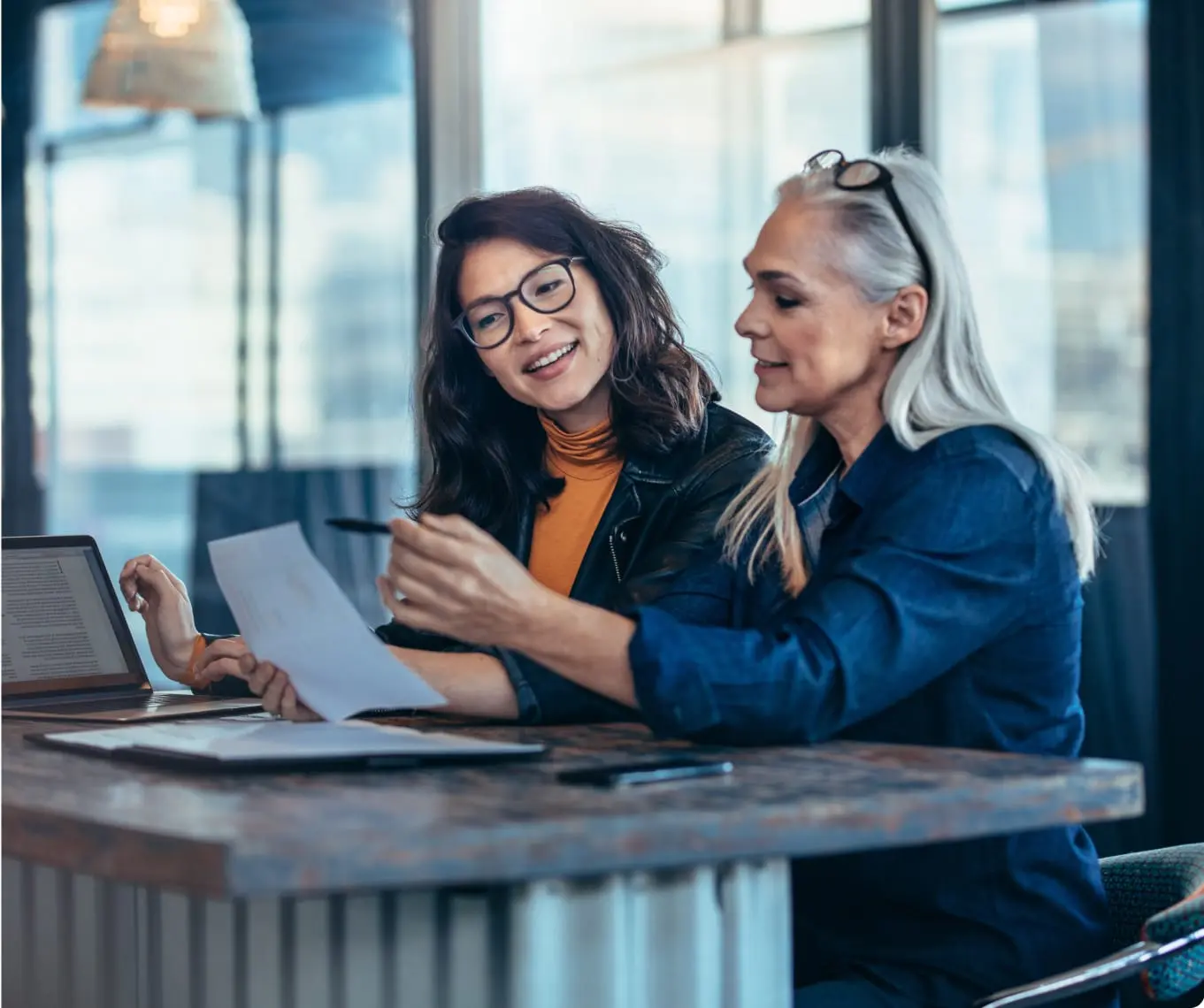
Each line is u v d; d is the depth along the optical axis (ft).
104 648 7.15
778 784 4.32
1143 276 12.58
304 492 17.39
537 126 15.43
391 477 16.84
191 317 18.04
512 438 7.47
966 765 4.68
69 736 5.33
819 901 5.60
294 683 5.30
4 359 18.94
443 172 15.99
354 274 16.99
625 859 3.77
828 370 5.51
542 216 7.11
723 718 4.96
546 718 5.84
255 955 4.54
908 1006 5.26
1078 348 12.76
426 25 16.01
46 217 18.90
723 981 4.33
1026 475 5.38
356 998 4.32
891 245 5.45
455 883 3.97
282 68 17.24
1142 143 12.55
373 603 17.01
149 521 18.38
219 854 3.41
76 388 18.78
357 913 4.31
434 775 4.55
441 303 7.36
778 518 6.07
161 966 4.91
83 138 18.71
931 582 5.16
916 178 5.55
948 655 5.21
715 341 14.26
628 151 14.83
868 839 4.09
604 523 7.11
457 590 4.98
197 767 4.60
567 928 4.15
